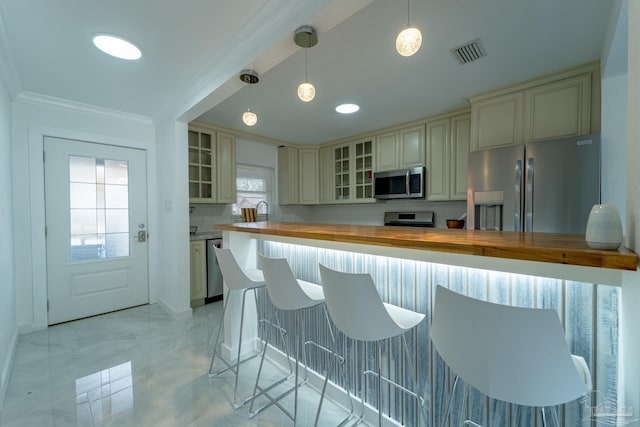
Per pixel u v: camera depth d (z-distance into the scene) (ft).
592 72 7.12
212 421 5.22
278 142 15.02
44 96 8.77
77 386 6.17
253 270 7.30
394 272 4.85
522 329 2.33
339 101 9.65
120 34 5.78
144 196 11.07
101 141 10.04
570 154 6.97
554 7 5.08
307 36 4.92
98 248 10.13
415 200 13.12
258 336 7.85
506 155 7.94
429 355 4.45
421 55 6.72
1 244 6.38
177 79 7.73
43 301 8.99
